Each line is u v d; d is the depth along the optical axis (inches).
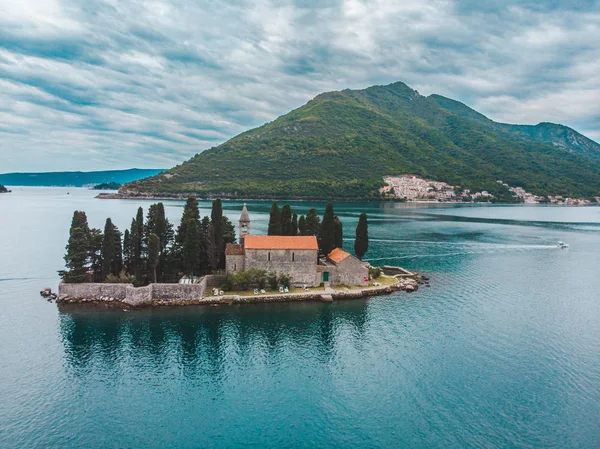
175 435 1675.7
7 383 1993.1
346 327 2706.7
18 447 1582.2
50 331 2559.1
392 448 1630.2
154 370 2137.1
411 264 4854.8
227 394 1952.5
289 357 2299.5
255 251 3344.0
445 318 2915.8
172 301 3061.0
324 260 3880.4
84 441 1626.5
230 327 2662.4
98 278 3393.2
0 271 4074.8
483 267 4758.9
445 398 1950.1
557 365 2261.3
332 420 1787.6
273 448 1615.4
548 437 1702.8
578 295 3587.6
